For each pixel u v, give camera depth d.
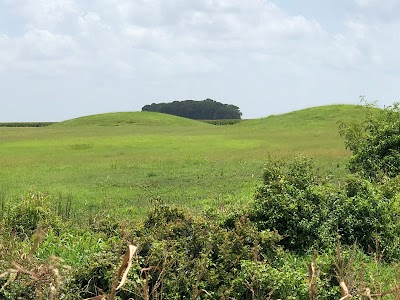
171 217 8.80
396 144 14.65
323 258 7.75
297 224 9.22
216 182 17.98
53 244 8.02
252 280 6.73
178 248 7.59
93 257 7.10
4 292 5.40
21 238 9.17
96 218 10.68
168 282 6.66
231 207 10.59
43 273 4.27
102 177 19.62
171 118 75.75
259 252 7.84
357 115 51.66
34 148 33.53
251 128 51.19
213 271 7.11
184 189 16.73
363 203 9.55
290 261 8.27
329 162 22.12
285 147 30.70
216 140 38.81
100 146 34.69
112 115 76.38
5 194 15.38
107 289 6.58
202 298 6.81
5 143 37.97
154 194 15.88
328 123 49.44
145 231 8.23
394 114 15.38
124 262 3.39
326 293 6.77
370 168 14.66
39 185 17.69
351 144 15.71
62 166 23.06
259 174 19.59
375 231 9.37
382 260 8.60
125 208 13.67
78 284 6.60
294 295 6.66
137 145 35.28
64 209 13.09
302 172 10.37
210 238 7.73
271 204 9.43
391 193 10.70
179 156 26.86
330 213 9.59
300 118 53.00
